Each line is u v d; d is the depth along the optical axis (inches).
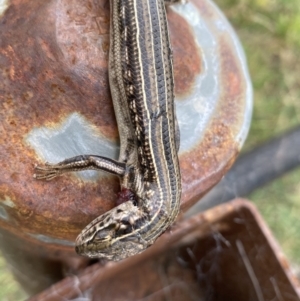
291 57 9.4
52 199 3.0
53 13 2.9
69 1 3.0
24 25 2.9
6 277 7.2
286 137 6.3
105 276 4.4
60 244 3.5
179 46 3.5
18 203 2.9
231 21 9.4
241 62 3.8
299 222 8.5
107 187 3.3
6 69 2.9
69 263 4.4
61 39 2.9
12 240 3.9
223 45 3.8
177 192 3.4
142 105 3.6
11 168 2.9
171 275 5.1
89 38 3.0
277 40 9.5
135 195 3.7
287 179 8.7
